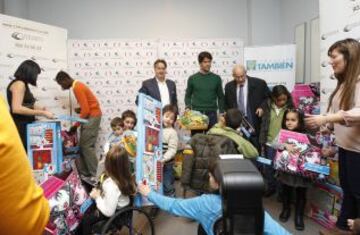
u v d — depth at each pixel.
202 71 4.15
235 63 4.78
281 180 2.82
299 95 3.65
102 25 5.11
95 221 2.22
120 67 4.80
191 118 3.80
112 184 2.22
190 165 2.61
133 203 2.36
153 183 2.54
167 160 3.06
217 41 4.76
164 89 4.13
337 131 2.12
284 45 4.31
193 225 2.87
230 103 3.90
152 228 2.51
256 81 3.85
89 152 4.20
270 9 5.02
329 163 2.66
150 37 5.14
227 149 2.45
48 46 4.39
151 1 5.11
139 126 2.38
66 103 4.61
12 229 0.54
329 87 2.78
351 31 2.46
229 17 5.15
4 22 3.86
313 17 4.04
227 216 0.67
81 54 4.77
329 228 2.65
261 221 0.67
